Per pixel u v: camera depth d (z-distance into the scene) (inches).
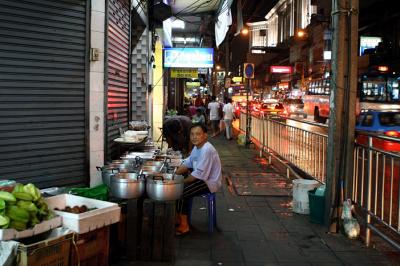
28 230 140.9
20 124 228.1
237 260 193.6
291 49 2039.9
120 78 339.0
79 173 262.5
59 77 247.6
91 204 175.8
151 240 190.2
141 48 459.8
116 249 191.9
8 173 223.3
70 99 254.7
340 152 233.1
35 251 132.2
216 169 232.1
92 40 265.0
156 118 575.5
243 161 492.1
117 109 328.8
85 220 155.3
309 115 1230.3
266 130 494.6
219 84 1776.6
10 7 221.5
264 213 271.7
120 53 336.5
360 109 823.7
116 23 317.1
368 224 216.7
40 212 147.4
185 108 958.4
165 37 627.2
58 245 140.9
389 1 1204.5
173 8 561.3
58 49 246.2
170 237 189.6
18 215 139.1
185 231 228.7
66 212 160.4
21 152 228.8
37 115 236.2
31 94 233.0
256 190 333.7
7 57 221.3
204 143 235.0
